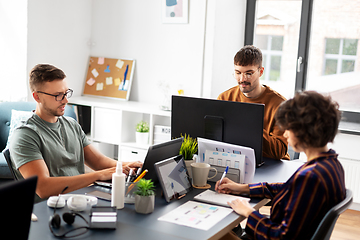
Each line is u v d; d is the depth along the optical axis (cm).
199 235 121
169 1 367
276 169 204
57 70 188
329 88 363
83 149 213
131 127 376
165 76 383
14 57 354
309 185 120
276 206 131
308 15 358
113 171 177
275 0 372
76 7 396
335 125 123
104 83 408
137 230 123
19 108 302
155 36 383
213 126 196
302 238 122
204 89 362
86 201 141
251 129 187
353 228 306
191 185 168
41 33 362
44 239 115
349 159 344
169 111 342
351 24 347
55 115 191
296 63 371
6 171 279
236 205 144
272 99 233
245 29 387
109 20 406
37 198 184
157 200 152
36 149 180
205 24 353
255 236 131
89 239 116
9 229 89
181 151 183
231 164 174
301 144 125
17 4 347
